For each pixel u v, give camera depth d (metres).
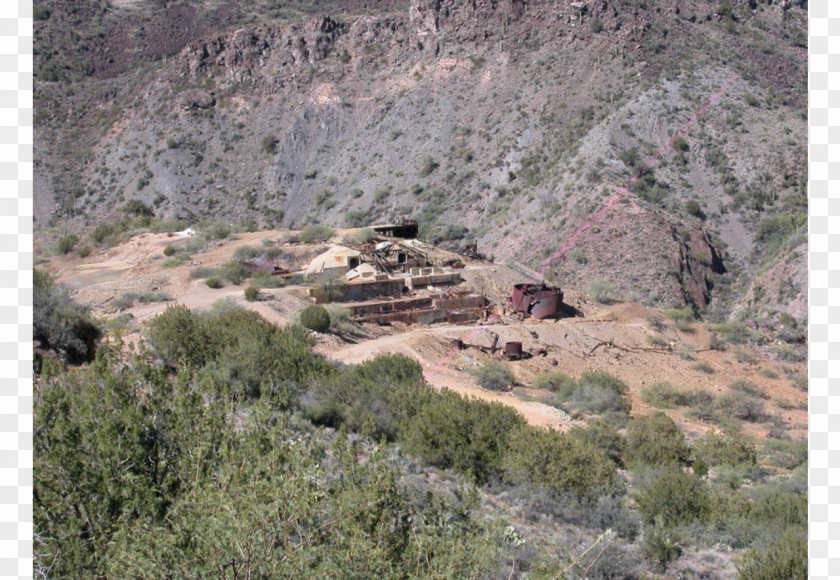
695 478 26.59
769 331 81.06
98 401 15.54
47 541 12.60
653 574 18.55
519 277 78.00
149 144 180.50
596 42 158.00
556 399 49.94
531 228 111.62
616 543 19.95
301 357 34.31
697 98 135.38
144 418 15.01
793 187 116.94
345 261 72.12
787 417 54.34
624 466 34.56
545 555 16.06
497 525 14.53
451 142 156.50
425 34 186.00
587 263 100.06
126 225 105.56
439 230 127.38
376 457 14.47
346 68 190.75
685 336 71.12
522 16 176.62
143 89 198.00
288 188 169.00
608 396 49.91
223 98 190.62
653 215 105.75
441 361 56.16
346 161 167.88
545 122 146.25
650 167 121.25
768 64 151.50
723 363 66.56
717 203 116.12
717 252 107.88
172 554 11.40
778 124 129.75
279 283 67.31
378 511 13.24
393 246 75.94
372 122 174.00
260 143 179.50
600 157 121.12
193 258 79.38
